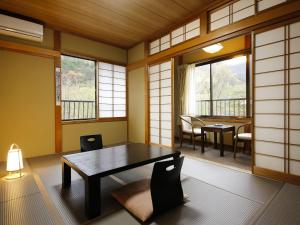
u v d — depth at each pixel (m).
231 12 2.80
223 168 2.81
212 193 1.99
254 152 2.54
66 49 4.02
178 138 5.70
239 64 4.49
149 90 4.56
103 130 4.66
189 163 3.07
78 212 1.65
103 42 4.63
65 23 3.62
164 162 1.55
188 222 1.49
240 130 4.13
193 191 2.04
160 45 4.17
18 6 3.01
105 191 2.08
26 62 3.51
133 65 4.89
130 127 5.11
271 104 2.36
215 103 5.02
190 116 4.76
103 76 4.70
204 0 2.93
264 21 2.36
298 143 2.16
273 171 2.36
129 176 2.53
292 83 2.18
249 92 4.20
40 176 2.52
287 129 2.24
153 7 3.09
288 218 1.53
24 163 3.14
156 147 2.69
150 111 4.57
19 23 3.20
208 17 3.09
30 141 3.56
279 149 2.31
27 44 3.50
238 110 4.56
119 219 1.55
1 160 3.25
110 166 1.79
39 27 3.39
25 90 3.50
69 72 7.15
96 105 4.58
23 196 1.93
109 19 3.48
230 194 1.96
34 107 3.60
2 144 3.27
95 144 2.90
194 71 5.28
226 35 2.82
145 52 4.51
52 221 1.52
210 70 5.07
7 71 3.32
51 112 3.81
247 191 2.03
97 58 4.54
